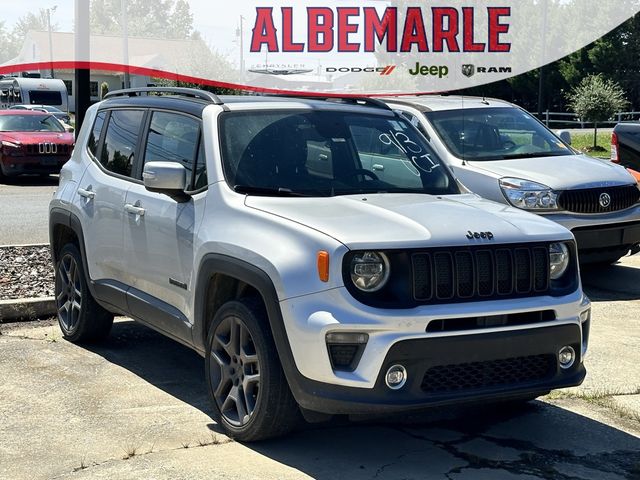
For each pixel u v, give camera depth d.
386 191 5.71
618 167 10.09
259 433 4.98
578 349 5.12
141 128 6.52
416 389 4.64
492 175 9.54
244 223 5.17
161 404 5.78
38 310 7.96
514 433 5.39
